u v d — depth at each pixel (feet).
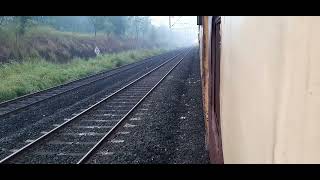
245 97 7.73
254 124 7.20
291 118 6.38
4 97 53.88
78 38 157.99
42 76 75.82
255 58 7.04
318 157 6.38
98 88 65.51
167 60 140.77
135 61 149.59
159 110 42.16
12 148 30.04
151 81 71.77
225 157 10.88
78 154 27.30
